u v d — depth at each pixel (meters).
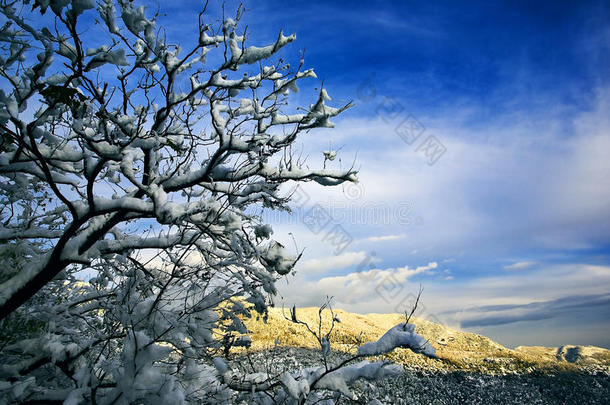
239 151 3.35
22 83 3.28
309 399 3.58
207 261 3.96
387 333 3.18
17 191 4.21
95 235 3.27
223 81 3.22
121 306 3.49
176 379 3.21
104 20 2.80
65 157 3.53
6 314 3.11
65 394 3.02
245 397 3.76
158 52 3.00
